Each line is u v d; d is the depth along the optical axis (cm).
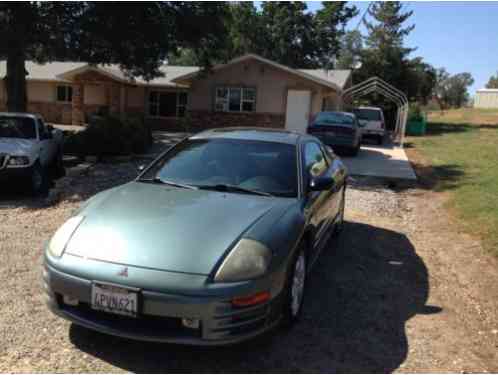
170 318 306
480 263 580
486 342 385
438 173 1305
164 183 442
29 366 311
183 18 1570
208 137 500
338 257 573
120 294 303
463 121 4106
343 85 2578
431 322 412
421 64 3988
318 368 328
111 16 1373
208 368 321
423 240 676
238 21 4344
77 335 353
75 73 2577
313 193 451
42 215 686
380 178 1213
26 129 944
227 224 347
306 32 4588
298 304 389
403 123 2270
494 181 1107
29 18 1305
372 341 371
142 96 2794
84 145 1277
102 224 349
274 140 487
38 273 464
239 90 2370
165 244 322
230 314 301
